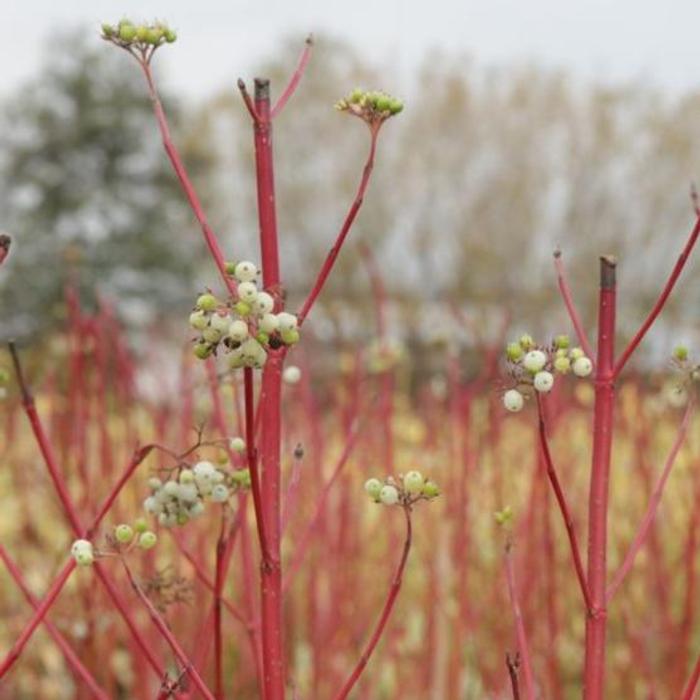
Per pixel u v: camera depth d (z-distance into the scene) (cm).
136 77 3381
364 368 517
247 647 437
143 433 487
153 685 407
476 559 475
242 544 274
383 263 3334
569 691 495
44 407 525
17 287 2731
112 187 3259
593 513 196
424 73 3481
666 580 465
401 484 202
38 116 3300
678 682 357
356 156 3444
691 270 3044
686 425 224
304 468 450
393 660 454
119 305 3005
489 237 3356
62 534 545
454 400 430
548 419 346
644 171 3234
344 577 427
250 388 179
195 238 3231
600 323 196
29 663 552
